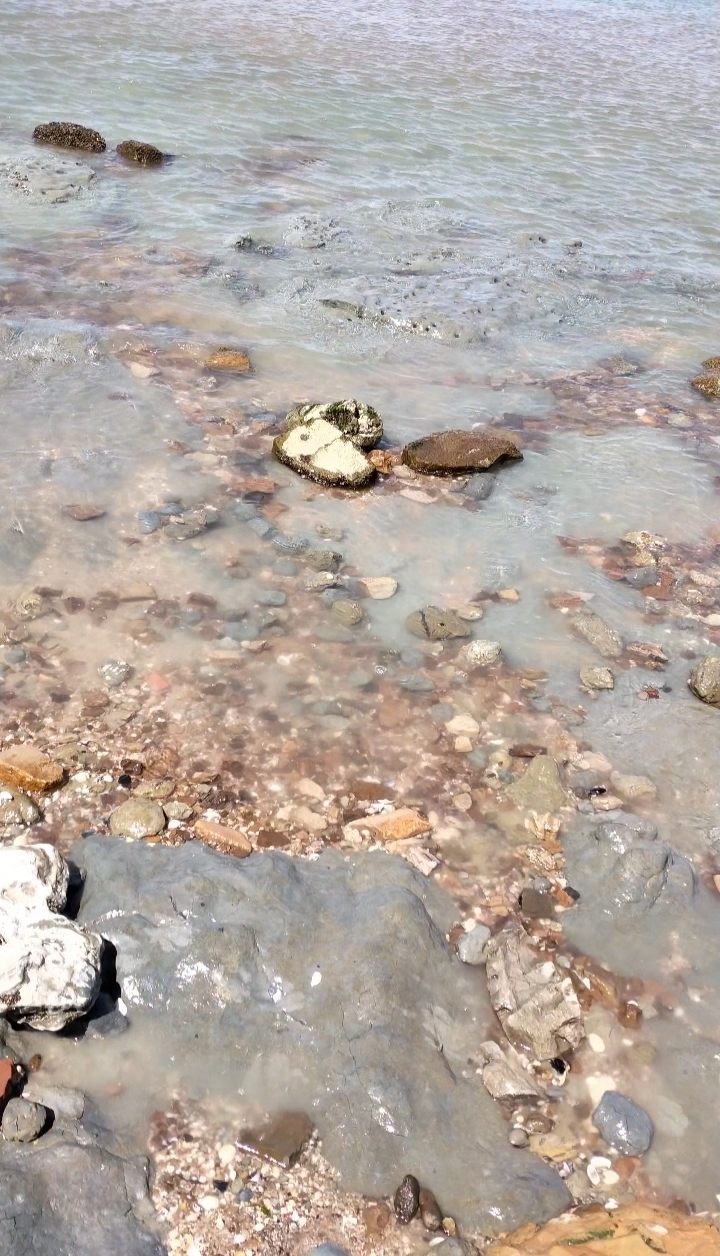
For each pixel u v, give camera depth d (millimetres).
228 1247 1898
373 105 8742
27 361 4230
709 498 3912
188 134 7633
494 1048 2186
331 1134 2035
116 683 2871
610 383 4727
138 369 4309
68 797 2566
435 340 4934
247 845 2492
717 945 2395
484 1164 2020
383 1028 2135
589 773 2764
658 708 2965
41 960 2066
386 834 2562
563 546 3582
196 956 2201
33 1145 1960
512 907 2445
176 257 5523
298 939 2252
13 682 2830
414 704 2920
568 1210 1982
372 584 3307
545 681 3027
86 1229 1871
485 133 8391
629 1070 2189
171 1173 1978
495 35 11945
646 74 10859
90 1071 2080
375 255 5898
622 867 2480
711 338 5312
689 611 3346
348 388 4414
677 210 7180
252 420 4066
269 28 10805
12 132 7164
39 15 9875
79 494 3523
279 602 3193
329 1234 1929
